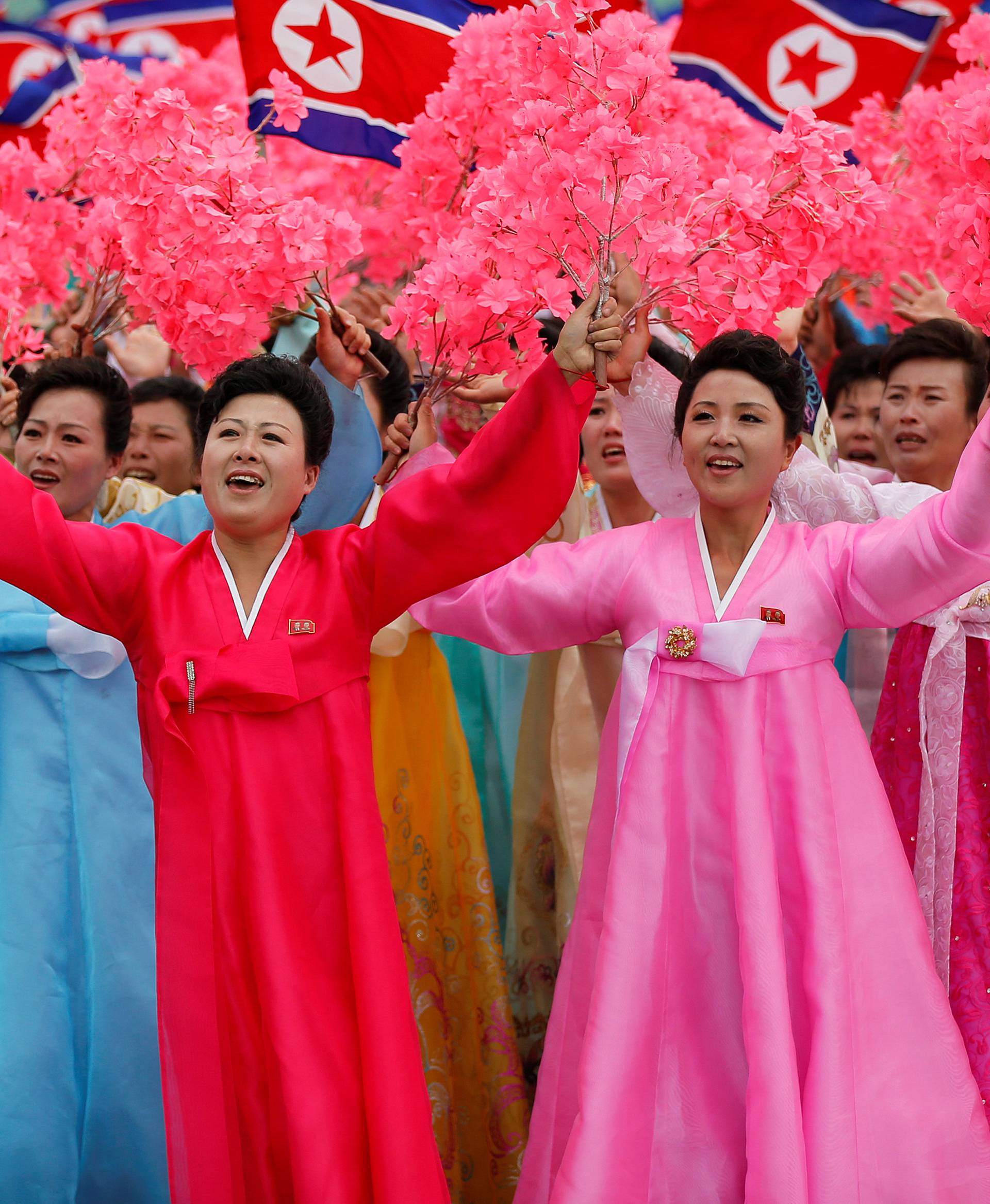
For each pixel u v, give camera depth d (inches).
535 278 452.4
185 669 415.2
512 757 631.8
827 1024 399.9
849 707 438.6
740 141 629.9
